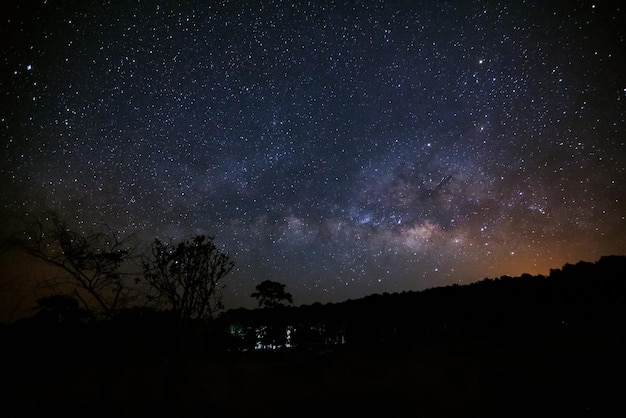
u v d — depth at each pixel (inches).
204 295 304.3
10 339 361.7
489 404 351.6
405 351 858.1
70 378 395.2
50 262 292.0
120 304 303.3
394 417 340.2
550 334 870.4
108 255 302.0
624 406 303.1
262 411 387.2
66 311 315.3
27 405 359.3
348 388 493.4
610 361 490.6
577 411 303.9
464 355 716.0
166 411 286.5
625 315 837.8
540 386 400.8
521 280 1031.0
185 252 307.0
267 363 786.8
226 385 536.1
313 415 365.7
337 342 1152.8
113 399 394.9
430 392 430.3
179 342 298.7
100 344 331.0
